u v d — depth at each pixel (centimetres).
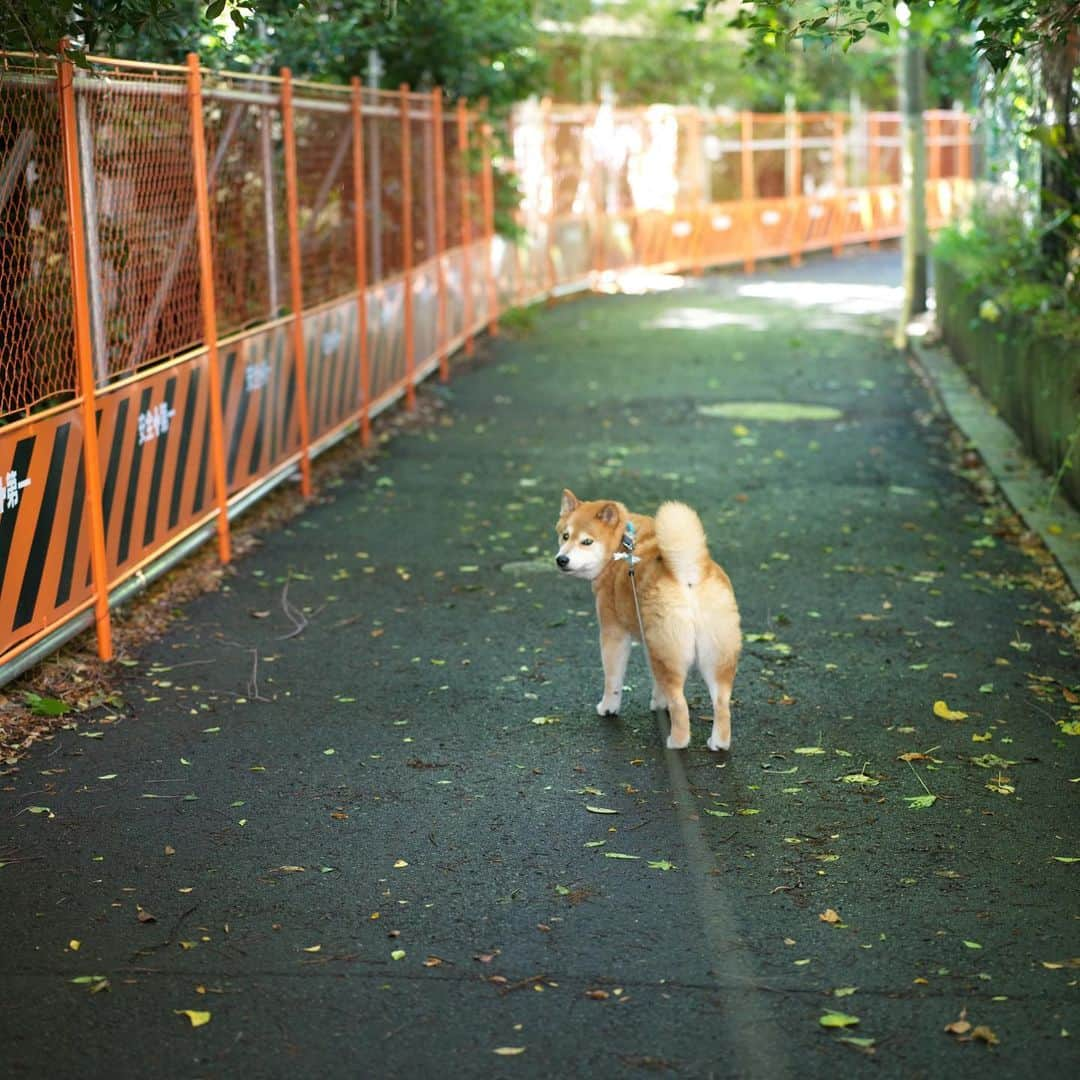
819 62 2497
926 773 553
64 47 604
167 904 480
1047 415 859
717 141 2156
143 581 685
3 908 478
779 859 507
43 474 602
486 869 503
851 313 1612
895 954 443
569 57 2228
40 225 613
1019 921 464
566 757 566
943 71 1548
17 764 563
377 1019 409
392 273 1070
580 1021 407
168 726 590
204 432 739
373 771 558
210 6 611
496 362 1295
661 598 561
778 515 830
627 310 1670
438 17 1266
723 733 567
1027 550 764
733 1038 398
